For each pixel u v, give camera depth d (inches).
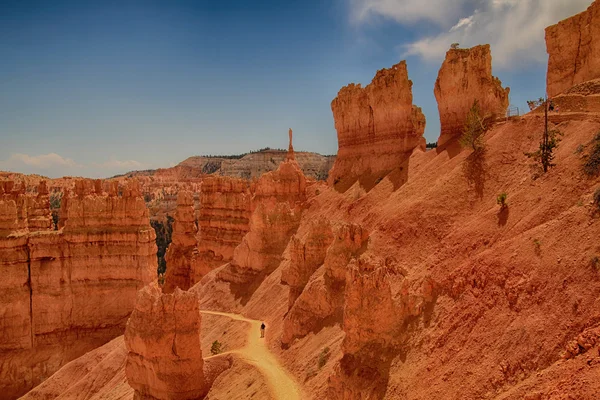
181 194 4330.7
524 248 1216.2
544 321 1047.6
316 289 1872.5
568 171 1379.2
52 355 3117.6
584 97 1672.0
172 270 4247.0
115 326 3228.3
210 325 2632.9
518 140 1726.1
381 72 2755.9
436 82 2329.0
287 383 1654.8
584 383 852.0
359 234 1828.2
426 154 2290.8
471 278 1289.4
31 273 3152.1
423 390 1163.9
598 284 1008.2
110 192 3348.9
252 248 2987.2
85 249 3235.7
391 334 1360.7
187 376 1808.6
